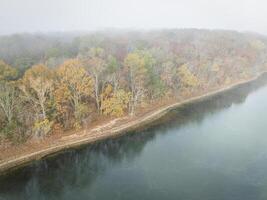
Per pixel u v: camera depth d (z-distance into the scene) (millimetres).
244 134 76500
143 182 55781
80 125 78812
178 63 120750
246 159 62656
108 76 87438
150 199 50188
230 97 113625
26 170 60781
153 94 100312
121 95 84250
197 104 104500
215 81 128125
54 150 68000
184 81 110125
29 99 71125
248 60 153875
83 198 51906
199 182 54719
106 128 79438
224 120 88000
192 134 77875
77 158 66938
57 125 74812
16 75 93500
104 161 66125
